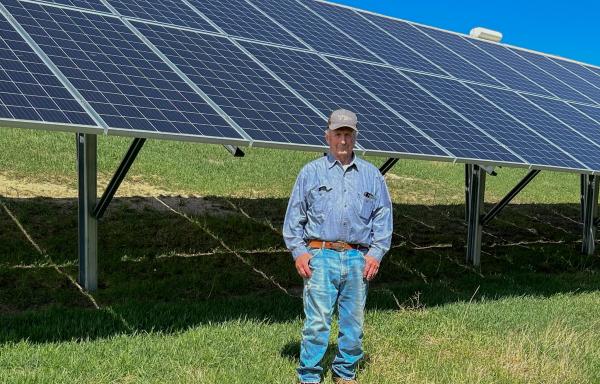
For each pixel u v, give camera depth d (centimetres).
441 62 1217
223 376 636
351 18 1305
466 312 850
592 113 1273
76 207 1193
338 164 608
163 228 1134
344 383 629
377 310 855
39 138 1616
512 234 1491
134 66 781
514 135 962
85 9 877
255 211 1329
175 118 705
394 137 817
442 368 680
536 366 690
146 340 710
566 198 1988
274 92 831
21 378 610
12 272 893
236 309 836
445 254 1234
